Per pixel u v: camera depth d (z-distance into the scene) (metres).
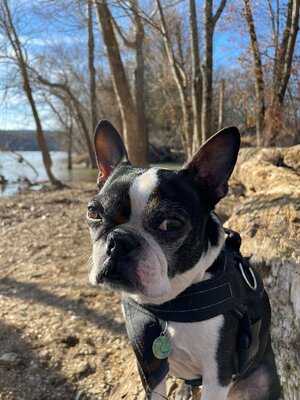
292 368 0.45
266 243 0.59
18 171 4.12
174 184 0.33
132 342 0.35
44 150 2.73
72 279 0.90
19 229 1.33
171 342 0.33
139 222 0.32
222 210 1.11
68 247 1.12
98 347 0.66
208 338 0.32
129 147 1.93
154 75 4.19
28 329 0.71
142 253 0.31
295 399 0.42
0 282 0.92
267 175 0.98
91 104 3.94
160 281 0.31
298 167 0.99
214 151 0.35
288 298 0.50
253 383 0.42
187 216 0.32
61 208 1.68
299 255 0.54
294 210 0.66
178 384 0.46
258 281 0.38
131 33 2.38
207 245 0.34
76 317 0.74
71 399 0.55
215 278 0.33
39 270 0.97
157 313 0.33
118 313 0.75
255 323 0.36
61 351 0.65
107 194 0.34
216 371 0.33
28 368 0.61
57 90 4.14
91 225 0.35
